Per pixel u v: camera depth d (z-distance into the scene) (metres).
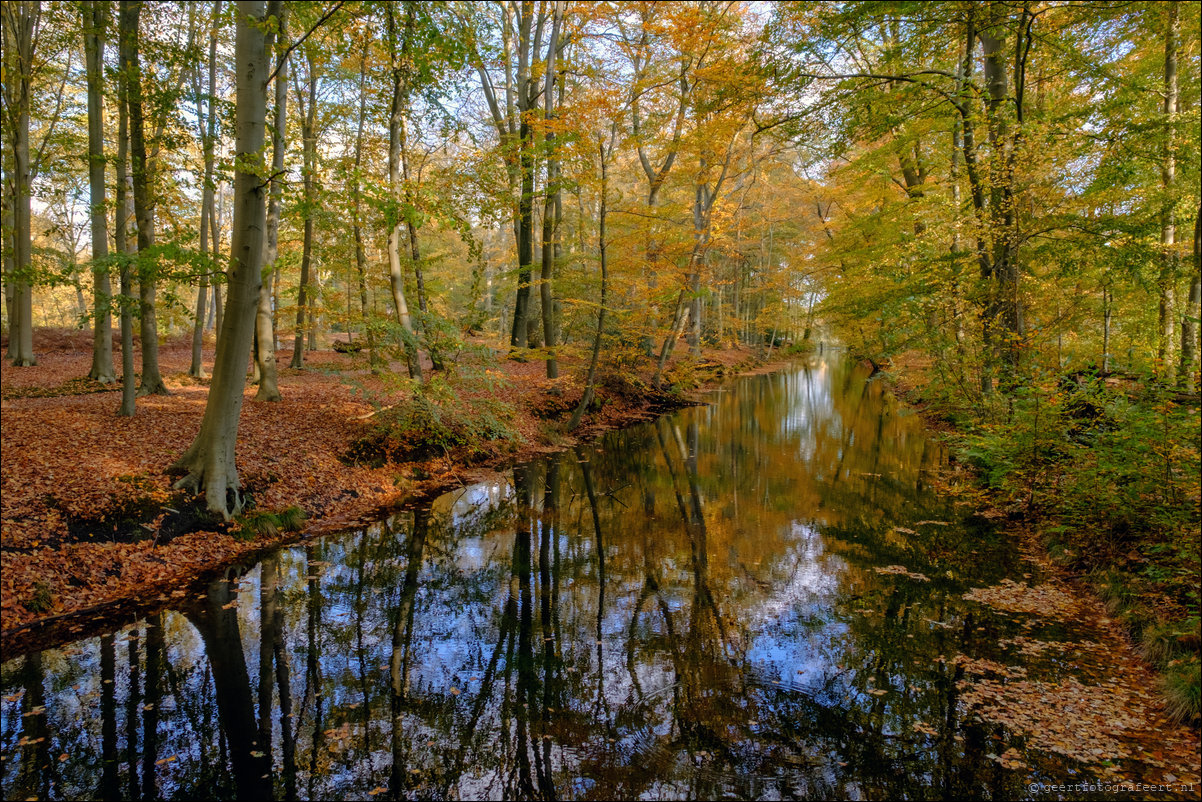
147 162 8.92
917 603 6.27
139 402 10.75
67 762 3.91
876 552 7.80
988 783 3.66
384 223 10.85
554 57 15.14
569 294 17.02
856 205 21.61
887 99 10.96
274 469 9.02
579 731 4.34
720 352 37.38
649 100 14.72
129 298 8.96
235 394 7.72
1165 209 8.80
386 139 13.21
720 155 16.31
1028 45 9.36
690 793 3.69
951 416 14.81
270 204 11.90
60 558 6.09
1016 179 9.66
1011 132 9.38
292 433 10.37
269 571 7.02
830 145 11.62
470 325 13.55
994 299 10.27
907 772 3.82
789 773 3.83
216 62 12.48
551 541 8.43
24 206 14.10
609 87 12.09
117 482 7.18
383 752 4.10
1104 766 3.74
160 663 5.11
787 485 11.42
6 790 3.64
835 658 5.24
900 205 14.84
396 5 8.84
